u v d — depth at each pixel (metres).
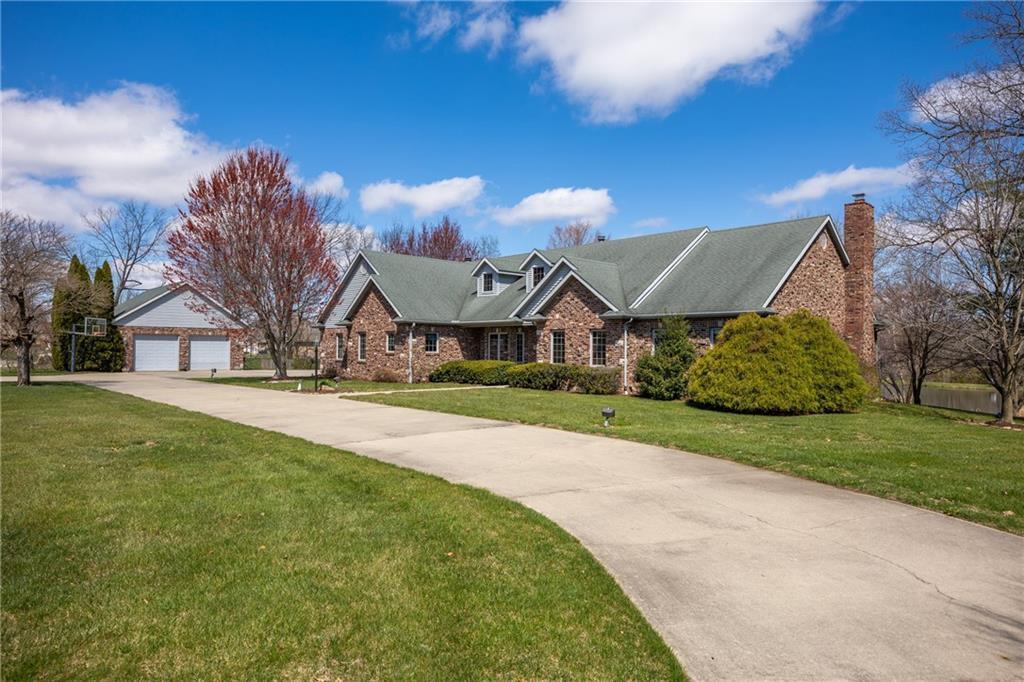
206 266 29.52
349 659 3.93
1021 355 16.34
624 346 23.27
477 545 5.91
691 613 4.64
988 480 8.48
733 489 8.14
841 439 12.09
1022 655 4.06
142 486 7.88
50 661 3.83
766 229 24.50
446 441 11.58
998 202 15.73
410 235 64.94
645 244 27.95
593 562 5.53
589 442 11.49
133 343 40.00
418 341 28.67
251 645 4.05
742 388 16.73
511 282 31.06
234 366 43.53
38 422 13.49
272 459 9.66
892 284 27.98
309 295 30.25
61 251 29.59
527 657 3.99
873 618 4.57
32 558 5.41
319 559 5.50
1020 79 15.20
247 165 28.03
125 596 4.70
